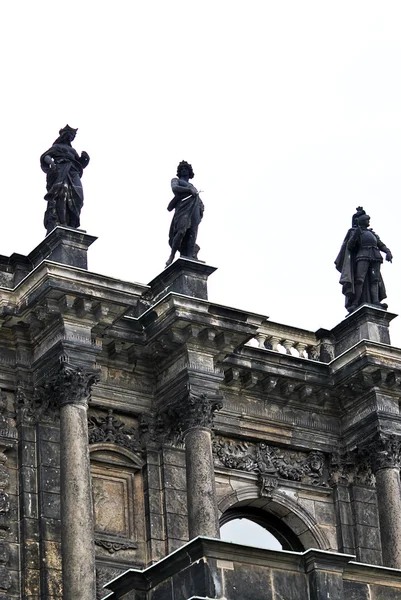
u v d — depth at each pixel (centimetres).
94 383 6662
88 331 6644
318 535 7281
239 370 7206
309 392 7356
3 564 6419
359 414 7406
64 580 6262
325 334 7625
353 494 7406
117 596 5353
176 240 7081
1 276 6888
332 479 7400
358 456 7406
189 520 6688
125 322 6938
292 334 7556
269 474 7250
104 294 6588
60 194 6838
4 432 6662
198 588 5184
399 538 7119
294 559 5397
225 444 7212
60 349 6562
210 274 7050
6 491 6562
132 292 6650
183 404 6844
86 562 6275
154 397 7038
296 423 7381
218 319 6850
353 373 7300
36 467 6625
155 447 6981
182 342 6862
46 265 6506
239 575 5262
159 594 5281
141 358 7012
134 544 6788
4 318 6694
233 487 7162
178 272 6994
